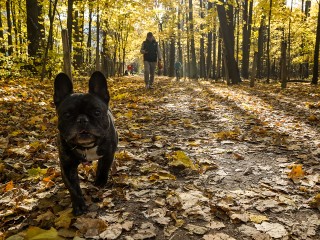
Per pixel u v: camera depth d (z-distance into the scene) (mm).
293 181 3967
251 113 8703
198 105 10211
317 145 5492
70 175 3252
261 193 3629
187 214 3160
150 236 2789
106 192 3609
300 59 34344
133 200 3486
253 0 22875
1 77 13438
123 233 2867
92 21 24859
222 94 13438
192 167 4395
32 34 15820
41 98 10039
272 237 2809
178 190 3729
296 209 3291
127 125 7168
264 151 5246
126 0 17547
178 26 42875
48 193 3641
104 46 27266
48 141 5617
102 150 3320
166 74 52094
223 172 4305
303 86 18453
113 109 9148
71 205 3357
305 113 8625
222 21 21469
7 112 7652
